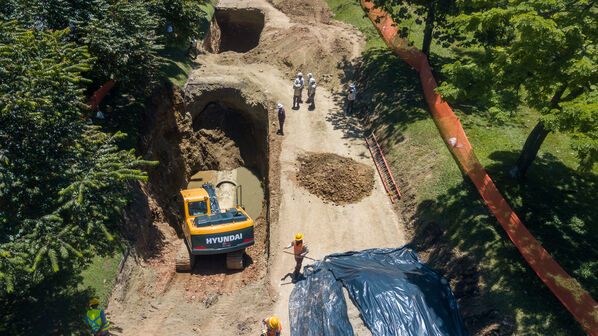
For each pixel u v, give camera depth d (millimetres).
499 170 16391
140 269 14609
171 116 22359
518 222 12633
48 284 11938
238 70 26328
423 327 11117
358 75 25859
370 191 17938
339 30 30812
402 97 21734
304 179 18547
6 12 13047
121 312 12570
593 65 11273
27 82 10398
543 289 11820
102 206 11289
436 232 14734
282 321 12336
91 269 12820
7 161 9727
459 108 20859
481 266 12891
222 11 36312
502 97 12930
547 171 16438
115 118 18500
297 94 23188
